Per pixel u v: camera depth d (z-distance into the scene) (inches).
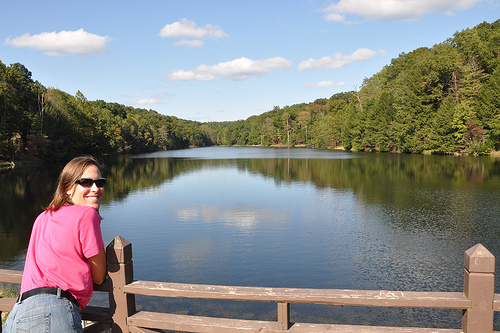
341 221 613.6
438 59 2255.2
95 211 83.4
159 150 4795.8
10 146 1824.6
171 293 90.8
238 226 592.4
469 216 622.5
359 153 2773.1
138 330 94.4
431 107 2308.1
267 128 6033.5
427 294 86.0
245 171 1579.7
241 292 88.0
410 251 448.5
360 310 290.5
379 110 2856.8
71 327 73.8
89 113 2714.1
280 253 448.8
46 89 2465.6
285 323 88.0
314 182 1138.0
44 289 75.7
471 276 82.7
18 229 588.1
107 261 93.0
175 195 933.8
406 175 1222.3
